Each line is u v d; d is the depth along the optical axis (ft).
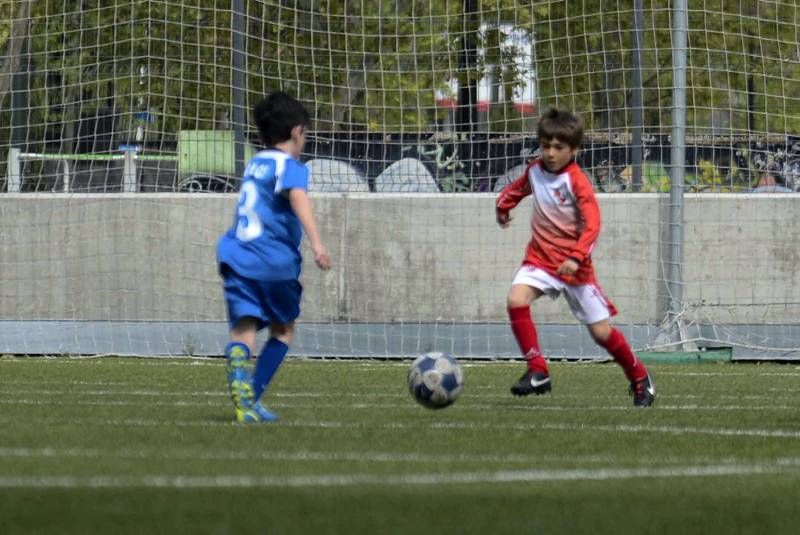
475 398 95.76
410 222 149.38
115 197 150.10
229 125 165.89
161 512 43.27
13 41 168.45
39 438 63.87
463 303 148.77
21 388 101.96
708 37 179.42
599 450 61.67
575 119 87.92
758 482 51.93
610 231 148.05
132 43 158.30
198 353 148.87
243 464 55.01
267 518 42.52
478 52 171.63
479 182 159.02
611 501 46.85
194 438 64.44
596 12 171.32
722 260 148.87
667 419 78.64
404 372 124.77
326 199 149.48
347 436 66.23
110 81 165.68
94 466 53.72
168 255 149.59
